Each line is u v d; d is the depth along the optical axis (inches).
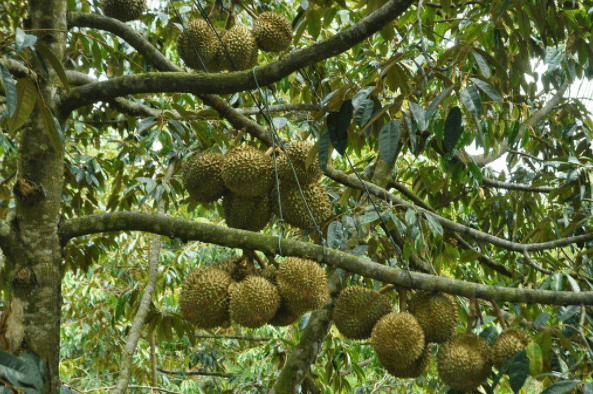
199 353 354.3
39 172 91.2
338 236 100.8
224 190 107.7
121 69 197.9
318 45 84.9
